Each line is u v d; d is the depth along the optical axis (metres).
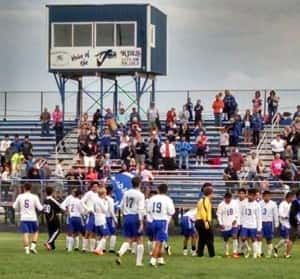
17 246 37.16
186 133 57.22
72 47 65.44
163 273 26.72
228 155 55.94
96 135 58.22
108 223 33.69
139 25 64.75
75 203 34.50
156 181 51.06
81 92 66.38
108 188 34.28
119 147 57.28
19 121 66.38
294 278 26.19
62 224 45.25
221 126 61.00
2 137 65.44
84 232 34.38
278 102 60.78
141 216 28.45
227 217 33.34
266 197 34.09
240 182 46.78
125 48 64.94
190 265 29.19
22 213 33.34
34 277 25.73
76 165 53.38
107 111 61.59
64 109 65.81
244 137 58.38
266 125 60.44
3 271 27.11
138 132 56.75
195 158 56.72
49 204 35.22
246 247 33.69
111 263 29.48
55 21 65.56
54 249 35.47
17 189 47.25
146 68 64.75
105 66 65.06
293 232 33.34
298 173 48.19
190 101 62.06
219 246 38.62
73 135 63.19
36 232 33.62
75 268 27.95
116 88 66.00
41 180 47.31
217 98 61.12
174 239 42.84
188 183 49.84
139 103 65.38
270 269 28.44
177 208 47.84
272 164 49.56
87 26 65.25
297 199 33.19
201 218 32.34
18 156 52.88
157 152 54.69
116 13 65.00
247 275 26.67
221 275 26.52
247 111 58.59
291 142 53.03
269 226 33.97
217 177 52.69
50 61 65.62
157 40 66.69
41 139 63.53
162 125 64.38
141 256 28.73
